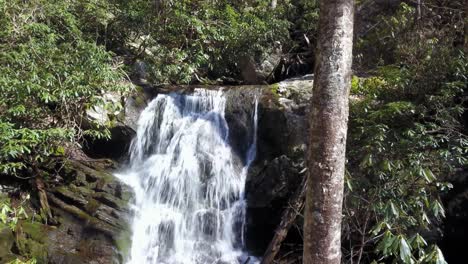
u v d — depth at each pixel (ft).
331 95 10.52
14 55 19.11
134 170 25.14
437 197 16.35
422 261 11.64
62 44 22.34
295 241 21.08
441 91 16.78
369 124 17.12
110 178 22.58
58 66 19.54
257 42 31.55
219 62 32.22
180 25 28.17
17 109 17.79
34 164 21.72
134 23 28.55
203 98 27.09
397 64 21.58
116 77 21.30
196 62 28.78
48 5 24.03
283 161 22.36
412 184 15.61
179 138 25.80
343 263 17.04
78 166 23.20
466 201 17.94
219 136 25.59
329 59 10.56
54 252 19.08
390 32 26.48
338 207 10.64
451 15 25.16
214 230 22.72
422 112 16.74
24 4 22.75
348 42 10.64
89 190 21.98
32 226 20.12
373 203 15.01
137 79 28.84
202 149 24.98
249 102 25.48
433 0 26.68
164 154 25.95
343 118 10.64
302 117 23.38
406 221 14.96
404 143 15.72
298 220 19.81
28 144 18.52
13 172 19.67
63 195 21.62
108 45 29.71
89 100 20.88
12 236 19.10
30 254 18.75
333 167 10.53
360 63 27.27
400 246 11.22
